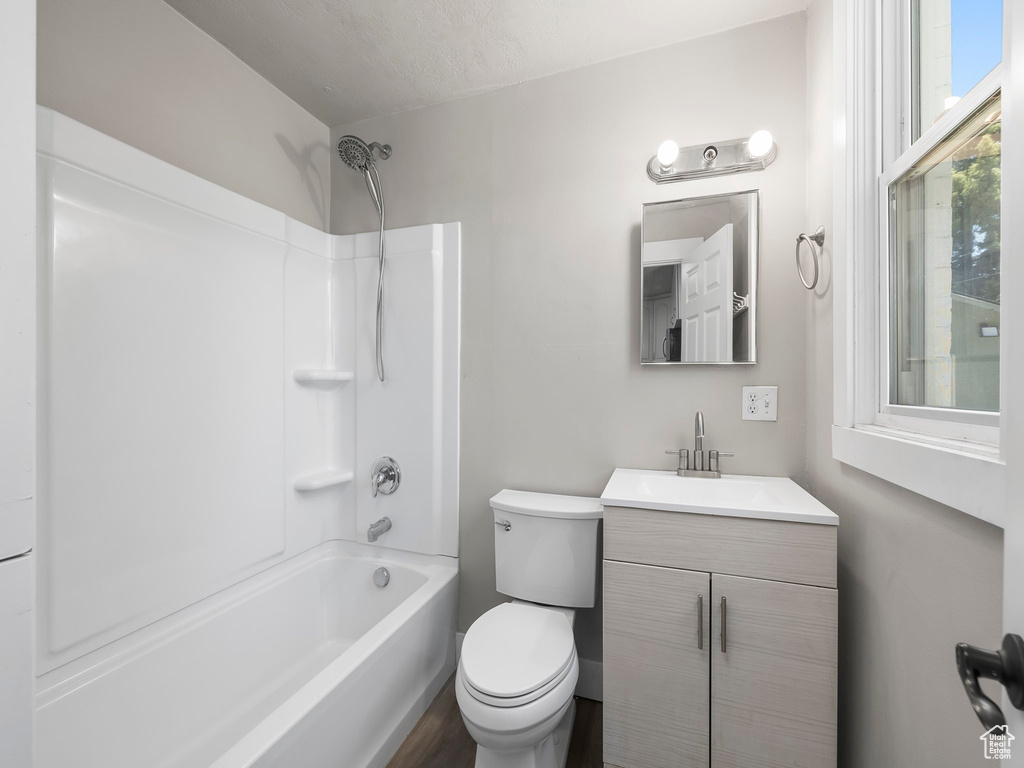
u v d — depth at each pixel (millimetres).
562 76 1851
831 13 1299
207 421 1537
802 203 1557
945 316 871
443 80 1899
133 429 1318
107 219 1255
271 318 1798
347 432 2121
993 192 726
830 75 1317
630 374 1751
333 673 1256
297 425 1937
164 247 1402
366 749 1345
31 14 679
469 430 1960
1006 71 454
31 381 678
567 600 1610
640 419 1738
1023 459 410
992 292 729
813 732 1167
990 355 734
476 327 1953
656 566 1298
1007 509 434
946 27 880
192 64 1615
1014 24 428
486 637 1374
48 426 1135
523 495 1808
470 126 1989
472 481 1953
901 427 1013
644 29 1636
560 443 1836
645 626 1305
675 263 1671
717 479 1563
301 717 1097
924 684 842
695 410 1673
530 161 1893
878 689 1043
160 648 1353
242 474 1668
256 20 1601
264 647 1696
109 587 1256
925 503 836
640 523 1312
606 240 1788
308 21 1602
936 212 900
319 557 2033
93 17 1341
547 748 1332
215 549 1561
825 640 1159
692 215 1655
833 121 1250
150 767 1294
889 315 1097
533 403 1872
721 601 1235
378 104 2059
